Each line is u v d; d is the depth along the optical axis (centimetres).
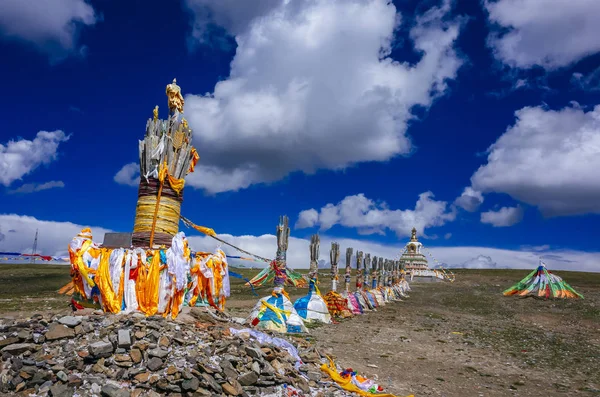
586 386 1617
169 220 1364
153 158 1372
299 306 2794
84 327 1016
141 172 1391
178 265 1230
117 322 1075
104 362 934
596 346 2527
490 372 1750
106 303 1173
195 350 1032
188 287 1362
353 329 2573
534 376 1738
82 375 895
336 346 1984
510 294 5372
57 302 2856
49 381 861
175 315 1221
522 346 2417
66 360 910
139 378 899
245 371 1036
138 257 1220
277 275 2280
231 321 1390
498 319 3591
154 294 1198
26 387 844
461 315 3731
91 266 1209
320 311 2778
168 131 1424
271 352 1166
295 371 1171
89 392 848
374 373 1518
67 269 6494
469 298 5072
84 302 1227
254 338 1298
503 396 1412
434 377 1573
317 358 1409
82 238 1234
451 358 1969
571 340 2702
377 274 4806
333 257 3491
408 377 1531
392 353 1950
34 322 1025
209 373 962
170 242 1334
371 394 1218
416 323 3080
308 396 1072
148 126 1397
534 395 1458
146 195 1367
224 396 931
